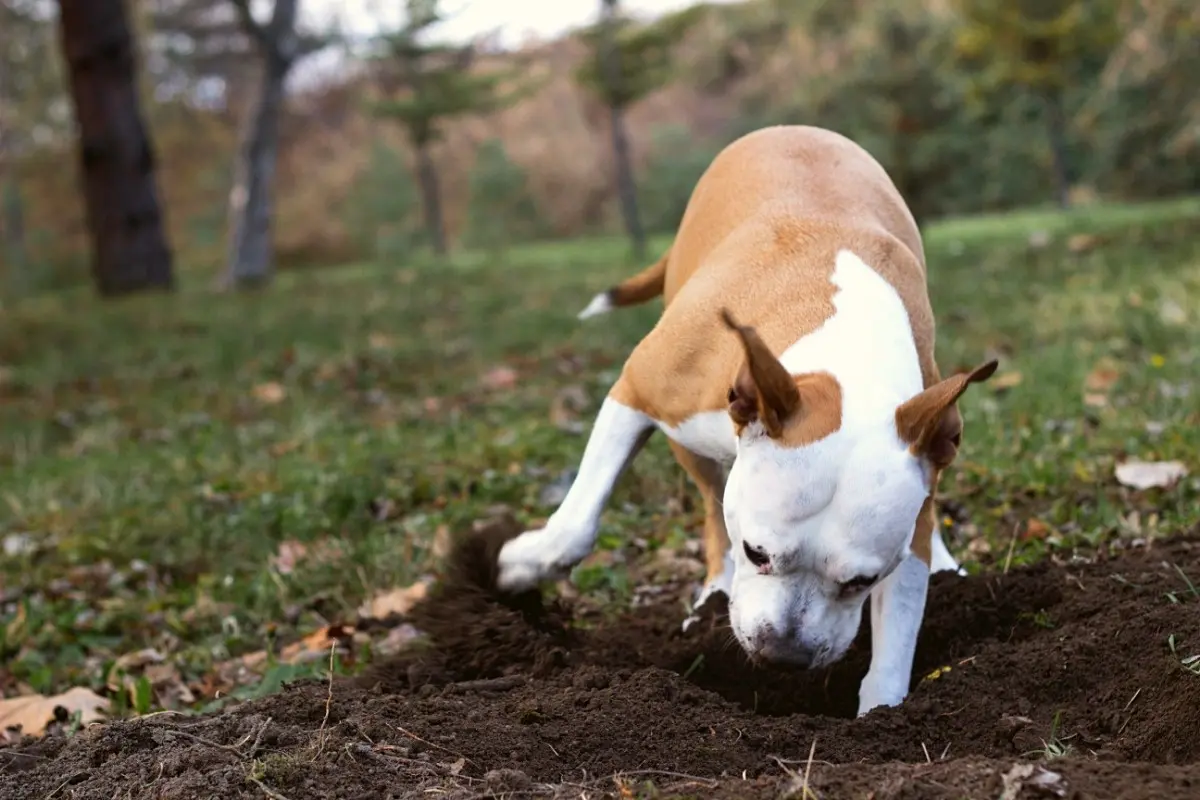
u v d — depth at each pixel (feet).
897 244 13.00
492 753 10.17
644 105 111.14
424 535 18.97
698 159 99.30
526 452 22.24
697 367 12.51
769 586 10.85
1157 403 20.70
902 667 12.10
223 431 26.78
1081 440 19.10
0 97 120.37
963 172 72.28
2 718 14.12
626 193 59.31
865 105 58.29
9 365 38.68
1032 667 11.71
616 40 57.16
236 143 131.23
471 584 14.06
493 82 80.79
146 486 23.20
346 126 127.24
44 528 21.74
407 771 9.54
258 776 9.15
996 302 33.24
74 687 15.62
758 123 92.38
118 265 59.52
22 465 26.30
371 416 27.68
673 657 13.52
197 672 15.78
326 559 18.30
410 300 47.65
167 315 46.98
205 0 116.26
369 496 20.62
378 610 16.52
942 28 58.80
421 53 78.74
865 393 10.84
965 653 12.82
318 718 10.61
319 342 37.45
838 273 12.32
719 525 14.70
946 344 28.04
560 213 107.14
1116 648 11.63
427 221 109.70
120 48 58.90
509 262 64.44
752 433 10.82
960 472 18.52
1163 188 67.82
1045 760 8.93
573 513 13.35
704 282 13.01
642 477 20.01
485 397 28.07
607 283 46.83
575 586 16.70
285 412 28.76
